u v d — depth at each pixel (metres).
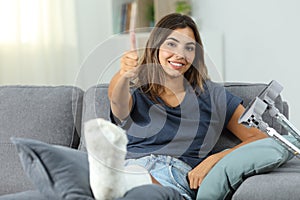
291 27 3.84
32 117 2.36
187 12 4.09
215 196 1.95
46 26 4.14
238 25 3.98
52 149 1.68
